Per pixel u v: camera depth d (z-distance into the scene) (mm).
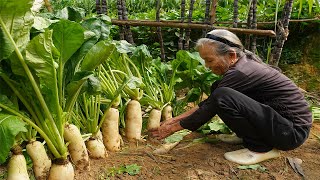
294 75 5199
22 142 2303
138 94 2990
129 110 2955
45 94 2055
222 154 2777
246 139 2662
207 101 2555
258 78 2492
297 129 2539
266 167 2615
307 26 5273
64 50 2072
